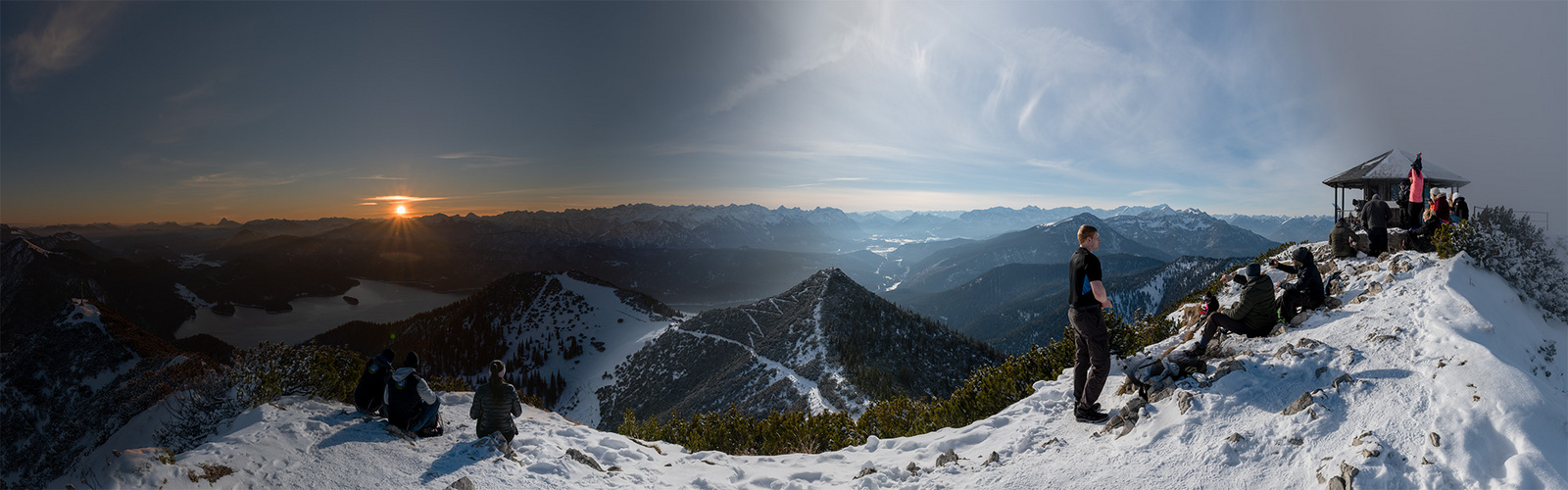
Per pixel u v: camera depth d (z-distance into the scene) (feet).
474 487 23.85
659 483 26.78
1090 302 26.55
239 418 31.78
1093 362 26.71
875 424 46.52
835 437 42.55
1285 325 31.45
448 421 34.47
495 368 29.96
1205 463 21.20
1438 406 20.04
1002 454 26.32
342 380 38.29
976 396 40.83
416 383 30.76
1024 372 40.52
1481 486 16.98
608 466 28.91
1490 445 18.12
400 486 23.72
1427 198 46.50
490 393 29.71
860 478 25.79
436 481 24.32
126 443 35.14
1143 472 21.66
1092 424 26.99
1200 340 32.73
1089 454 24.18
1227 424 22.84
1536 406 18.78
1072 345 39.24
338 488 23.30
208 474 22.74
